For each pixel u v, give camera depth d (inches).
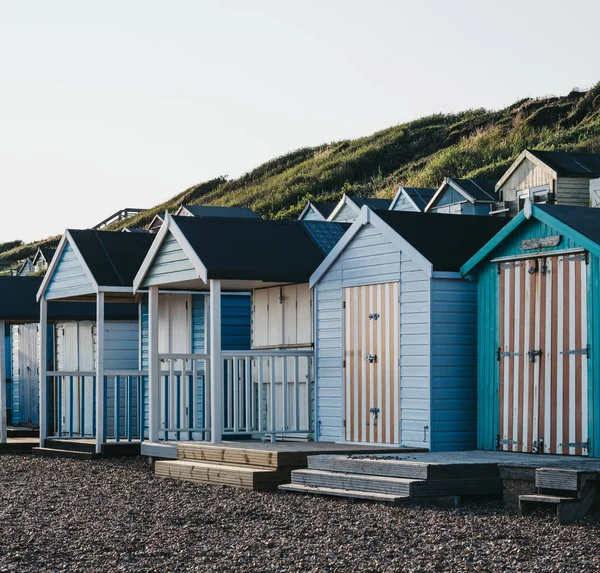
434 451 527.8
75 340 912.3
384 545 359.3
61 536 397.1
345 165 3115.2
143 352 817.5
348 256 593.6
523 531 374.0
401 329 552.1
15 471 664.4
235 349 728.3
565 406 478.0
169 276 645.3
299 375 640.4
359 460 477.7
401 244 550.3
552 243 488.4
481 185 1626.5
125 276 738.2
